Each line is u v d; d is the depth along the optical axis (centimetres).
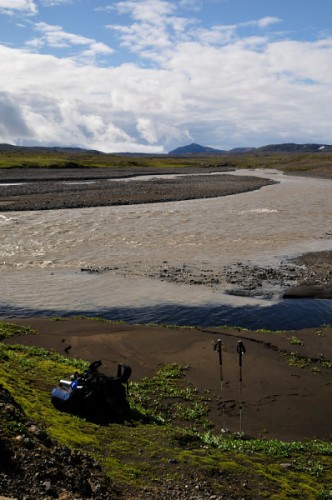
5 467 747
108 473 883
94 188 8431
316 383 1698
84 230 4781
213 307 2697
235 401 1543
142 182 10019
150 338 2075
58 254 3859
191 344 2011
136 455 1003
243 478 990
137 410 1327
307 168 16088
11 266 3503
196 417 1422
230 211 6134
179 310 2648
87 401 1182
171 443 1103
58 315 2578
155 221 5331
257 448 1205
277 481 1004
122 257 3791
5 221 5166
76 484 785
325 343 2078
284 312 2633
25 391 1227
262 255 3888
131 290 2991
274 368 1802
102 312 2620
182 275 3316
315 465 1139
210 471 984
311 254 3922
